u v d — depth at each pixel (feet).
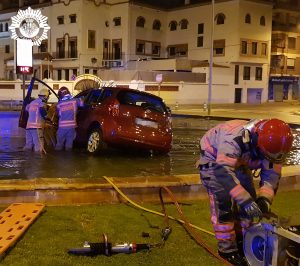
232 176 11.87
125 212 18.38
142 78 148.87
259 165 12.69
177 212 18.69
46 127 37.14
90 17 174.50
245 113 100.83
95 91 36.17
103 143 33.73
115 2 177.06
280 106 140.87
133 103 33.94
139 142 33.47
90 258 13.66
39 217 17.22
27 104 35.60
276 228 10.52
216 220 13.08
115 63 176.55
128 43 173.88
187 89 149.59
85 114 35.63
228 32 162.09
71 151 35.83
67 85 140.97
